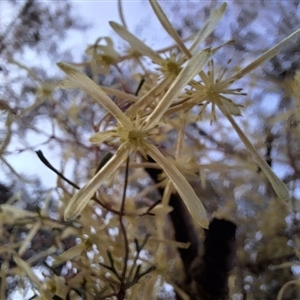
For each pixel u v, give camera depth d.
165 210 0.10
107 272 0.10
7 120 0.11
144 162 0.11
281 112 0.12
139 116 0.08
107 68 0.11
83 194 0.07
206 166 0.11
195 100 0.08
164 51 0.10
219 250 0.09
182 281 0.10
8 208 0.10
